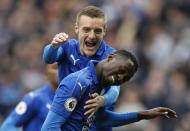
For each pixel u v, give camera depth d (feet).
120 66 28.02
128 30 68.80
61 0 73.61
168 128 56.59
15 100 60.70
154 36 68.64
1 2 74.69
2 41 70.18
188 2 73.10
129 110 57.31
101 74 28.27
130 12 70.64
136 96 58.49
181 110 58.49
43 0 76.74
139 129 54.75
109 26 68.33
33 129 36.24
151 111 29.91
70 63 30.40
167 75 62.03
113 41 67.21
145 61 65.16
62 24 70.69
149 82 61.16
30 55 66.69
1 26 71.82
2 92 60.44
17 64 65.51
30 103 36.11
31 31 71.05
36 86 63.82
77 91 27.73
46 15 73.31
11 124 36.11
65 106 27.71
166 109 29.78
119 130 54.49
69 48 30.48
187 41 68.08
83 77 27.96
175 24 70.74
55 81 36.04
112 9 70.13
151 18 70.95
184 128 55.72
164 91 59.62
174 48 67.21
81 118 28.19
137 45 66.54
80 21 29.76
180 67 64.49
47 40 68.44
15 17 73.26
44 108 36.11
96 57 30.37
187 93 60.95
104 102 28.53
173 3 72.69
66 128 28.12
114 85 28.73
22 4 74.79
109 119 30.01
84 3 72.69
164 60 65.92
